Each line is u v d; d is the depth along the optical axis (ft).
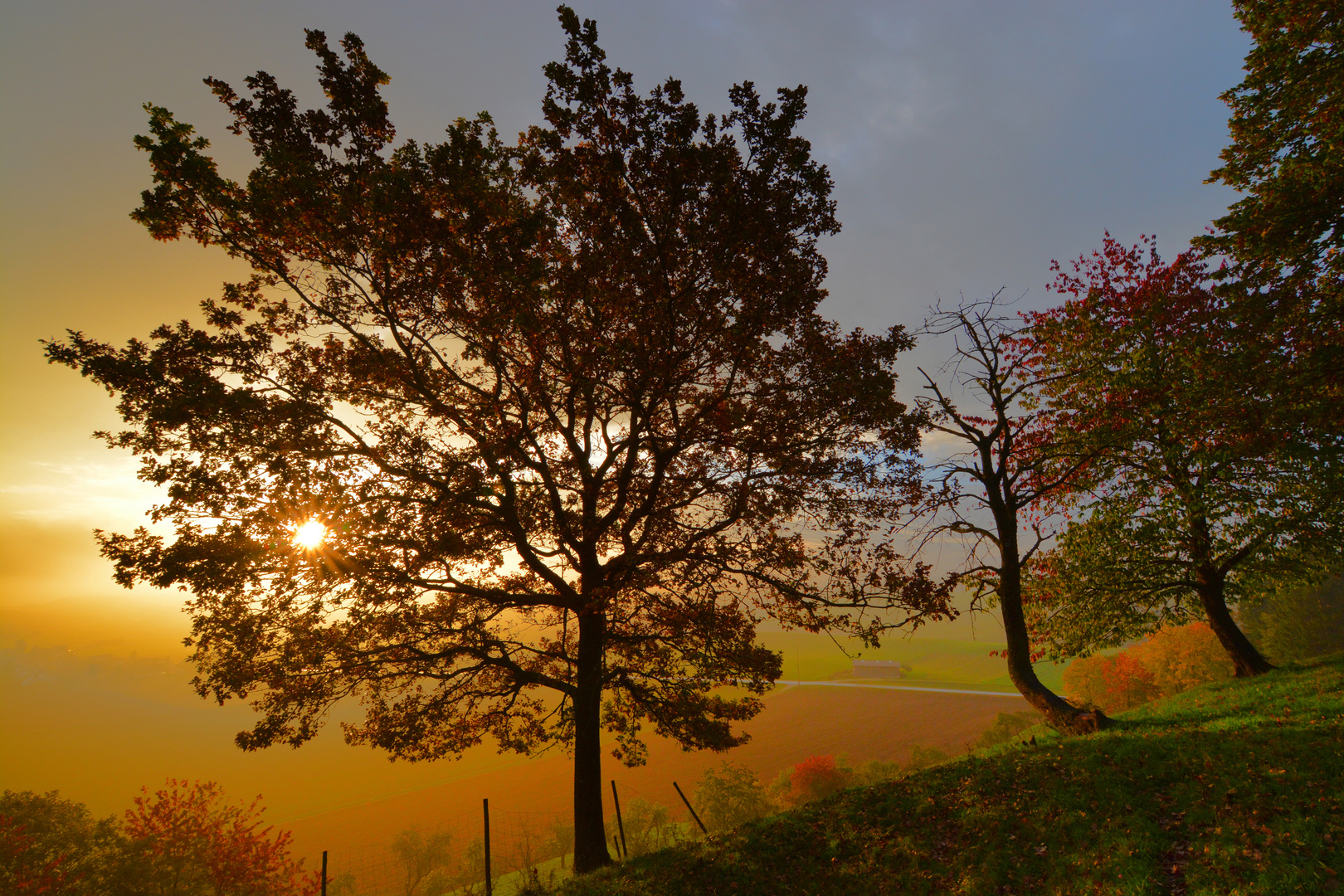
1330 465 58.90
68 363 35.73
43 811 108.47
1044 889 27.43
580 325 45.88
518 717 57.82
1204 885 24.21
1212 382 63.10
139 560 35.96
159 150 37.45
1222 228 60.75
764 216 43.34
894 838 35.12
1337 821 25.44
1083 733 48.44
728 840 40.42
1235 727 39.29
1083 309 74.59
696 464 53.21
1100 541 71.61
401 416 50.06
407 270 41.22
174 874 104.53
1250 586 74.43
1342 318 56.24
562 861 77.00
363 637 47.34
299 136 39.60
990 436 58.08
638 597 55.52
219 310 43.27
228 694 42.55
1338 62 51.42
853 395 46.62
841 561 49.39
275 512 37.83
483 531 47.65
